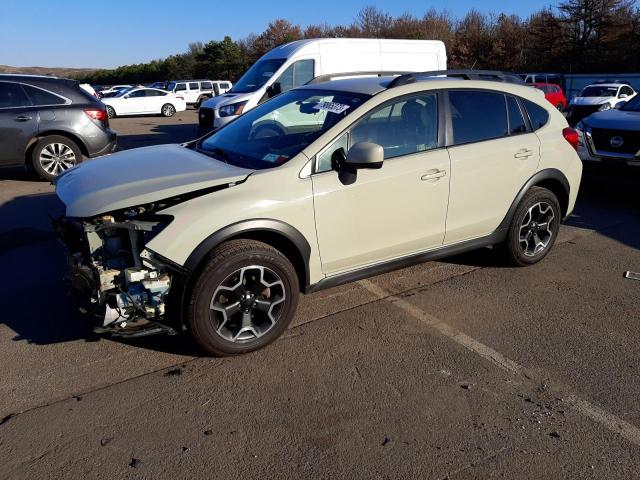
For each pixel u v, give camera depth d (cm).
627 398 305
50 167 860
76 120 860
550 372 331
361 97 390
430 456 260
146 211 317
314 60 995
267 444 268
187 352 351
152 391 310
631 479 247
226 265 320
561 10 4500
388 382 320
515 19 5069
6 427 279
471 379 324
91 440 270
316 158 356
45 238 580
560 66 4538
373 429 279
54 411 292
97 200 315
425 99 407
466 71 457
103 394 307
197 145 449
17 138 828
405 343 365
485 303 426
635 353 353
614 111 775
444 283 464
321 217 354
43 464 254
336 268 377
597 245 565
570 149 490
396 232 393
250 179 337
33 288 449
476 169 422
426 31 5566
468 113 430
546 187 495
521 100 466
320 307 419
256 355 348
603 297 438
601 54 4309
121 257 321
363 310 414
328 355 349
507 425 283
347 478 247
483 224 445
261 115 443
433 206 405
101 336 368
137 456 260
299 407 297
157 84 4322
